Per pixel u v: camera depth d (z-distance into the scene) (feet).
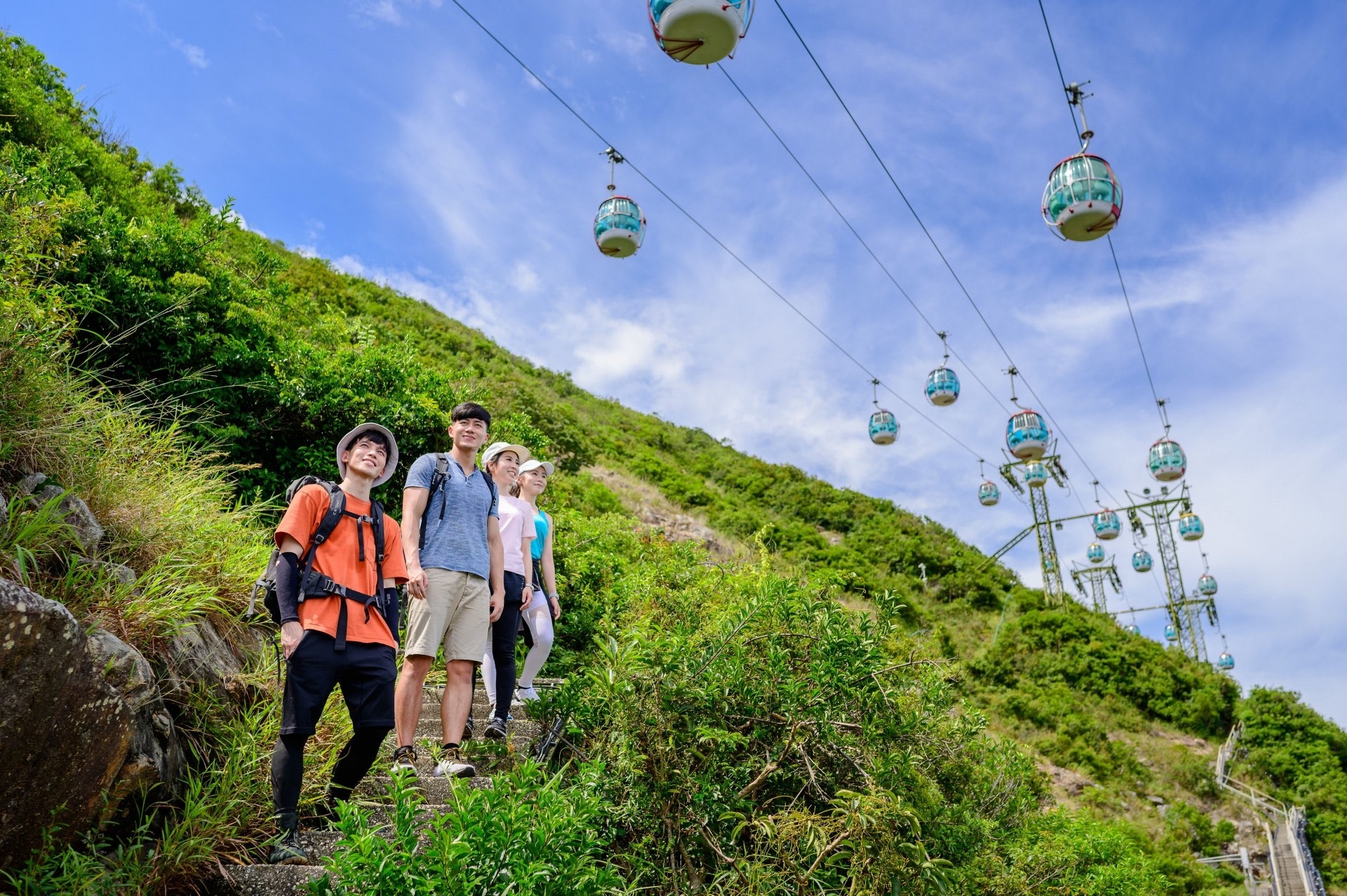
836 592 13.34
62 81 53.11
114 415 14.60
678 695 11.33
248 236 38.75
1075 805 54.34
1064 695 69.51
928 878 9.80
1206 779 63.36
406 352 34.30
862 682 11.85
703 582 19.01
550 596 16.84
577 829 8.28
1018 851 16.58
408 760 11.18
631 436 95.25
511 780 8.38
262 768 10.13
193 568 12.24
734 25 15.64
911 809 9.73
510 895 6.97
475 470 13.60
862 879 9.70
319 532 10.26
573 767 12.50
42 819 7.79
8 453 11.19
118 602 9.96
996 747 18.29
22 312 13.05
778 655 11.82
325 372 28.96
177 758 9.70
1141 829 53.57
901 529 93.09
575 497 51.11
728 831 10.65
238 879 8.52
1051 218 23.18
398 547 11.14
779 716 11.67
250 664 12.53
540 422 54.39
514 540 15.42
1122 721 68.69
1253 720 74.02
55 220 16.69
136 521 12.46
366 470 11.17
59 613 7.73
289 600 9.66
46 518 9.75
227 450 25.96
